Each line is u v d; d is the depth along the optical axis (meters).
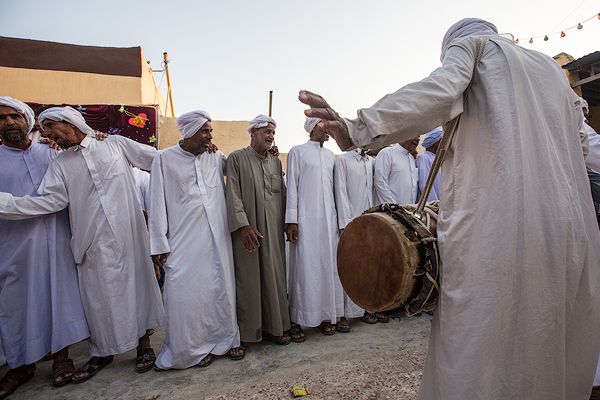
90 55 9.98
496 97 1.21
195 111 3.01
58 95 9.66
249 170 3.29
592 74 8.82
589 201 1.30
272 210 3.34
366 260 1.36
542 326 1.14
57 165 2.79
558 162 1.19
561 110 1.27
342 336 3.40
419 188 4.36
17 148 2.87
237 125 9.69
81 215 2.78
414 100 1.15
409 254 1.24
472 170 1.24
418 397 1.43
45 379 2.76
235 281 3.14
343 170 3.90
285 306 3.28
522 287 1.12
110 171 2.88
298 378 2.52
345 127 1.12
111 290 2.78
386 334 3.38
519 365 1.14
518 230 1.12
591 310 1.25
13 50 9.51
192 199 3.01
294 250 3.63
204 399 2.31
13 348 2.60
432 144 4.33
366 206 4.02
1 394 2.51
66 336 2.69
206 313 2.91
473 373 1.12
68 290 2.77
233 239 3.21
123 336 2.78
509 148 1.16
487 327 1.12
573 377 1.27
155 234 2.90
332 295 3.41
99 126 7.69
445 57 1.35
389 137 1.15
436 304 1.37
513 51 1.28
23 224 2.71
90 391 2.51
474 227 1.20
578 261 1.17
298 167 3.64
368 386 2.34
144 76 10.50
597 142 2.05
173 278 2.88
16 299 2.68
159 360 2.84
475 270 1.16
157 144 8.06
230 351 2.97
